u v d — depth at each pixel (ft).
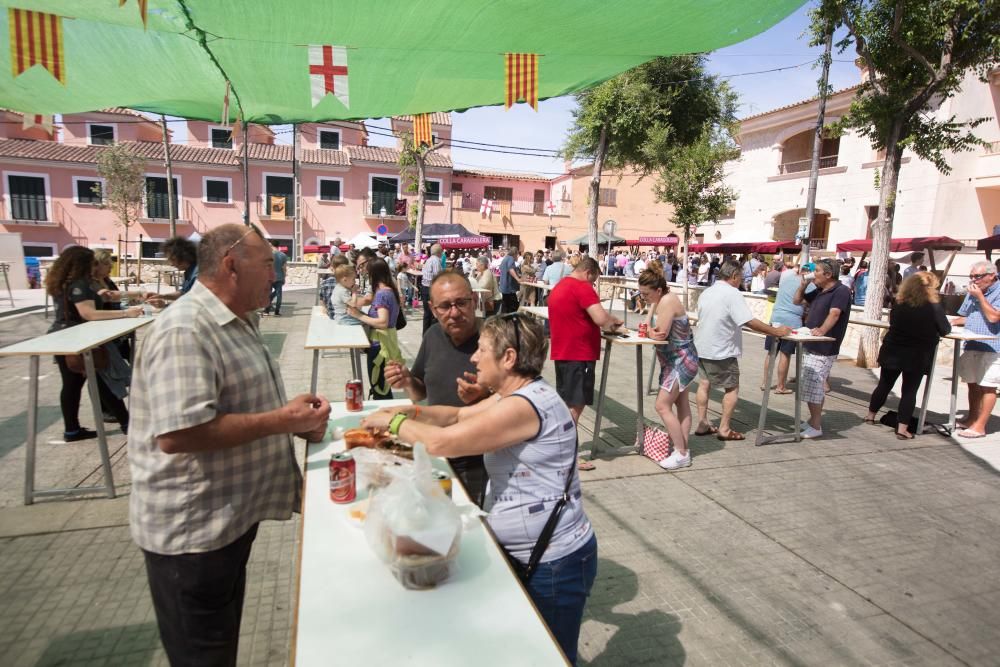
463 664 3.59
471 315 8.38
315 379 13.96
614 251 108.06
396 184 107.65
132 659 7.68
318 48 11.71
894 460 16.22
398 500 4.47
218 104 17.11
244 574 6.50
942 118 54.19
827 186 68.54
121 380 15.44
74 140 98.17
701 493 13.66
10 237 58.54
